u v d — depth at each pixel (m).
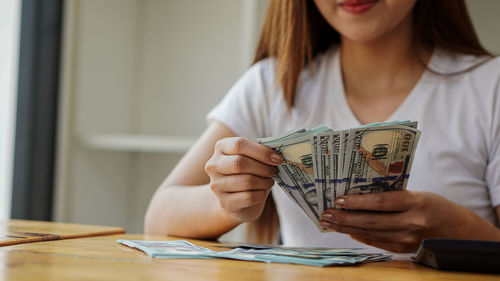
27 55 2.32
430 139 1.21
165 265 0.62
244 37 2.29
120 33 2.65
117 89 2.66
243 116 1.35
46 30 2.34
